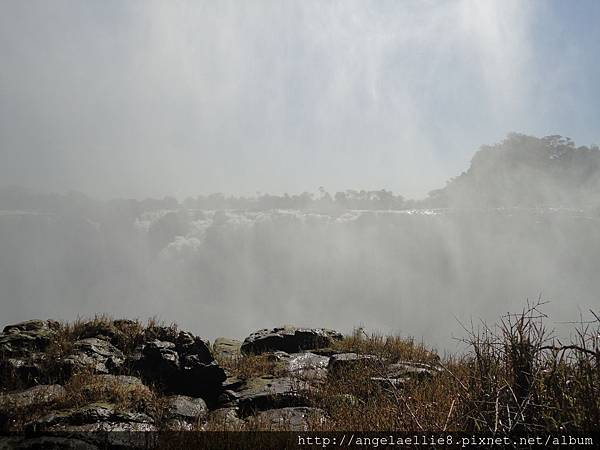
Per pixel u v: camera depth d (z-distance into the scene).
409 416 4.63
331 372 7.59
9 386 6.33
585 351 4.15
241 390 7.10
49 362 6.89
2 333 7.82
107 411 5.45
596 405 3.89
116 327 8.54
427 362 8.04
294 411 6.05
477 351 4.72
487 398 4.36
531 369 4.31
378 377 6.81
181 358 7.33
